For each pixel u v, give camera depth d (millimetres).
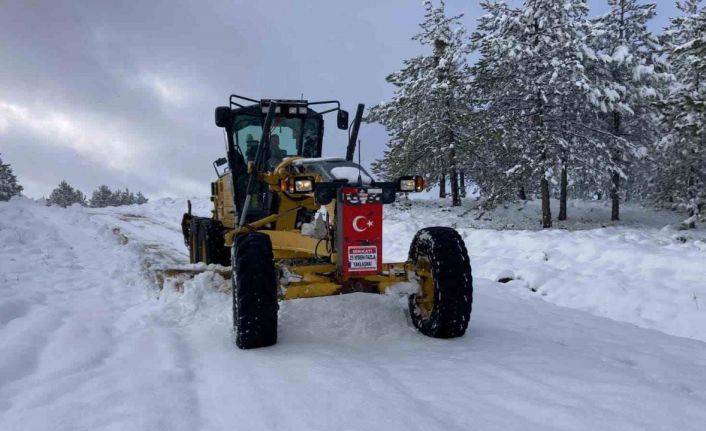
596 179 22469
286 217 5547
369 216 4148
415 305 4465
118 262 8117
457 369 3385
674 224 25203
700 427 2471
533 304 6195
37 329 4230
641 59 24344
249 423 2594
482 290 6883
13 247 8516
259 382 3129
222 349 3840
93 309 5176
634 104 23812
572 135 21844
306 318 4488
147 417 2609
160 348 3855
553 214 27250
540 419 2594
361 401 2816
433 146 24672
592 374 3271
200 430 2547
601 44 24344
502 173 22766
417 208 26141
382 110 27625
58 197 63156
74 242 10203
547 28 20828
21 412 2750
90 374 3324
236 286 3818
